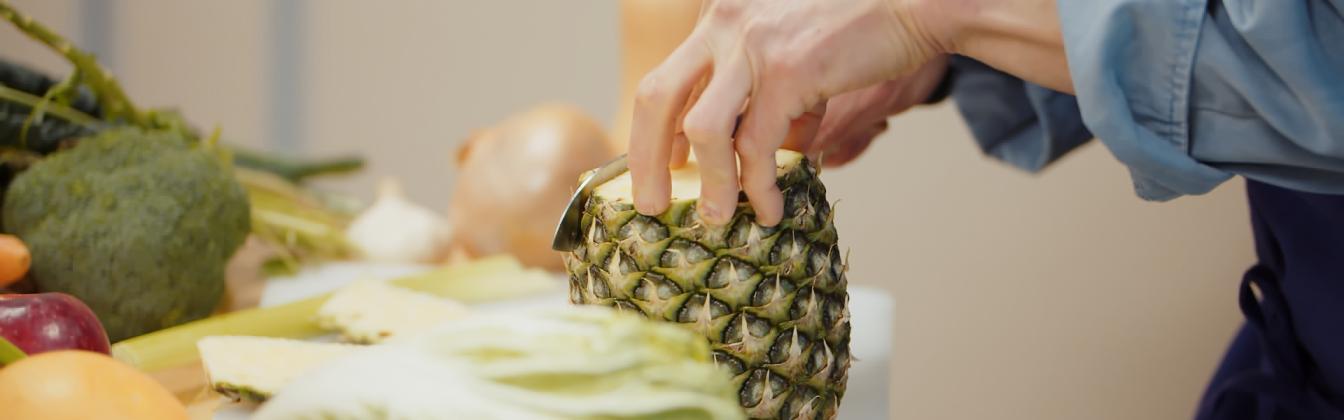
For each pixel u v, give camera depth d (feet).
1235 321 6.52
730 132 3.29
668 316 3.31
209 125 7.89
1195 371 6.66
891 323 4.32
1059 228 6.72
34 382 2.98
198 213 4.18
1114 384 6.82
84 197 4.11
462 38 7.53
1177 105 3.29
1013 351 6.96
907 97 4.43
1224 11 3.24
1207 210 6.44
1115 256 6.66
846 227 7.07
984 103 4.66
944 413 7.14
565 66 7.46
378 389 2.88
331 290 4.64
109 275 4.06
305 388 2.91
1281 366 4.26
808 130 3.72
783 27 3.35
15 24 4.42
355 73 7.70
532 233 4.85
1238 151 3.29
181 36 7.80
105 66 7.88
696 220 3.32
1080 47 3.27
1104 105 3.26
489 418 2.86
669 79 3.34
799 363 3.35
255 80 7.81
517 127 4.91
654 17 4.65
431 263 5.10
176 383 3.81
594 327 2.95
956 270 6.95
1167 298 6.61
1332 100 3.16
